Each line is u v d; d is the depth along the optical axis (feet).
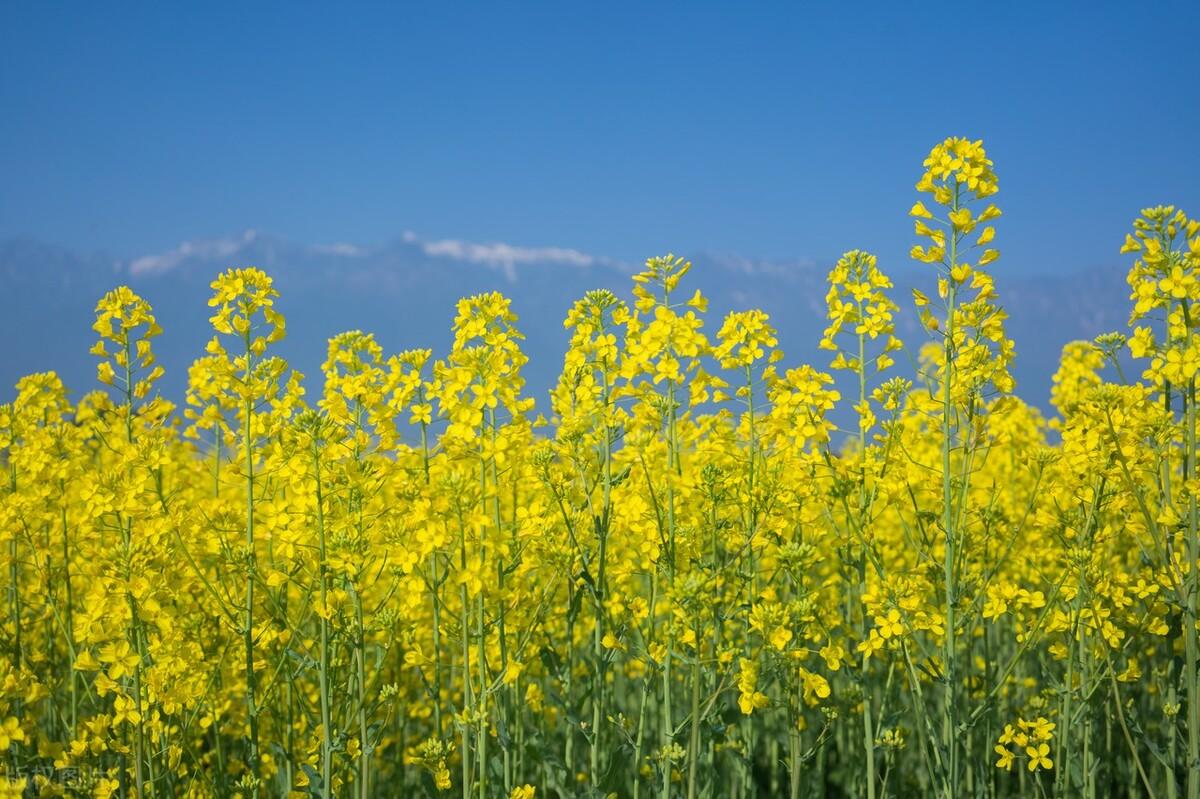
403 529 7.76
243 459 8.16
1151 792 7.86
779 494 8.27
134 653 7.81
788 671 7.97
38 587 8.37
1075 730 8.53
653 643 7.97
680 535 8.16
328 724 7.75
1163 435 7.94
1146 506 7.94
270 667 8.24
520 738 8.23
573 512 8.18
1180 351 7.84
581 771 8.78
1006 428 8.82
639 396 8.23
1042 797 8.41
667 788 7.80
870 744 8.08
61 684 8.54
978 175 7.96
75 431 8.60
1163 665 8.90
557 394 8.38
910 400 8.41
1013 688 9.29
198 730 8.50
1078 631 8.23
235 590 8.21
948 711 7.97
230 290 8.14
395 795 8.69
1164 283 7.80
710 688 8.04
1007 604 8.06
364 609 8.34
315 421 7.85
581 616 8.83
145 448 7.96
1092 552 8.17
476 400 7.88
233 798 8.06
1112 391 8.08
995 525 8.30
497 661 8.11
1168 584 8.04
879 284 8.32
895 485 8.20
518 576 8.05
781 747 8.99
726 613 7.93
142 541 7.82
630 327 8.20
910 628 8.05
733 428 8.56
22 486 8.54
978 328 8.04
